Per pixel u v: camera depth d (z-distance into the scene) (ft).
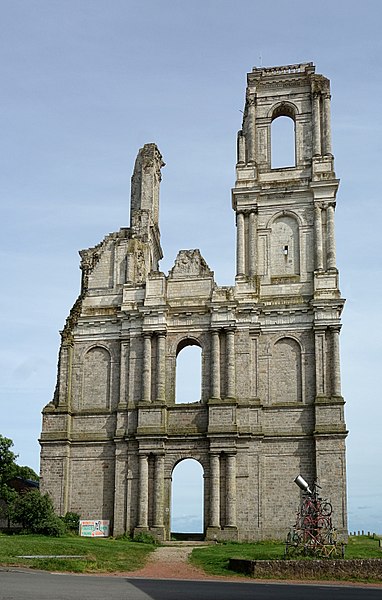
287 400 251.80
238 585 132.98
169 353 262.88
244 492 242.58
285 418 248.73
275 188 274.77
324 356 251.19
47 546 180.75
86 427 261.65
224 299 262.67
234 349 256.73
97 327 271.69
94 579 134.31
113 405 262.26
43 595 101.91
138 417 254.27
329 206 270.05
